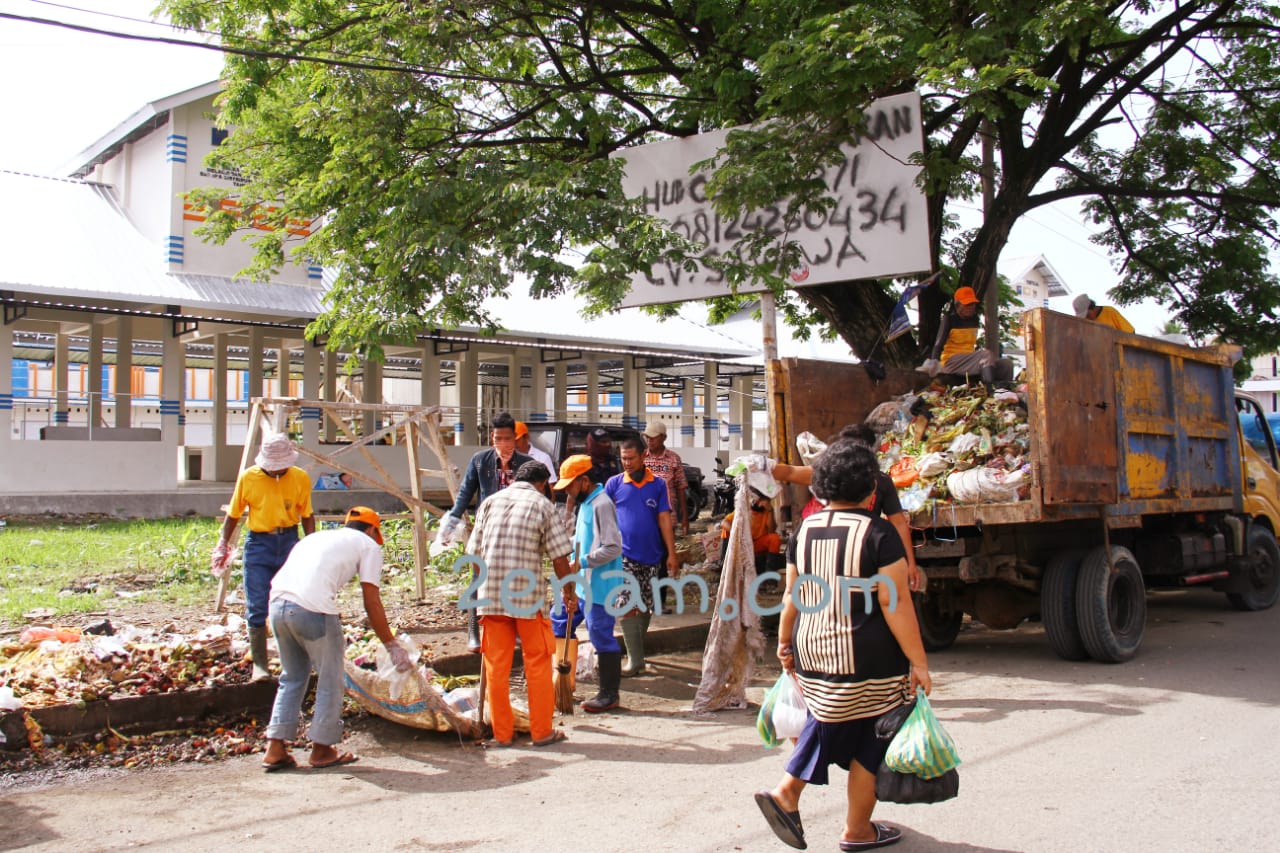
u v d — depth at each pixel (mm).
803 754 3998
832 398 8992
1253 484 11250
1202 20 12742
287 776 5434
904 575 3885
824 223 10930
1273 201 13648
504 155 11906
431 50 11242
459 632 8570
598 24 13094
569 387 37500
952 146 13211
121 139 21359
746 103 11711
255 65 11492
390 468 23516
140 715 6039
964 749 5785
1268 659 8406
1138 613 8578
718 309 17359
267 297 21109
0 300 18266
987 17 10000
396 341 11609
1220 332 15664
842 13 9398
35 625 8211
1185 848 4215
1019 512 7539
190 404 38281
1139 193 13742
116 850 4332
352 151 11352
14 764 5480
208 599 9578
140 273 19891
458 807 4895
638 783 5270
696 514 23250
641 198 10367
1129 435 8633
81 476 19609
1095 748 5746
